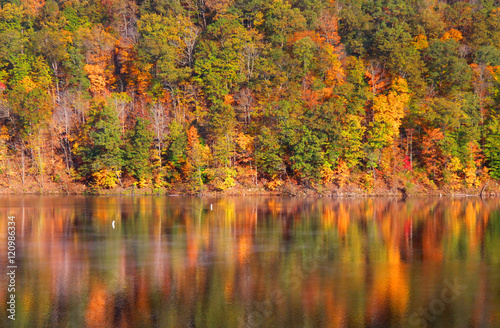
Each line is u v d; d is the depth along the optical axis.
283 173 101.00
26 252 43.25
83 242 47.91
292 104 101.31
